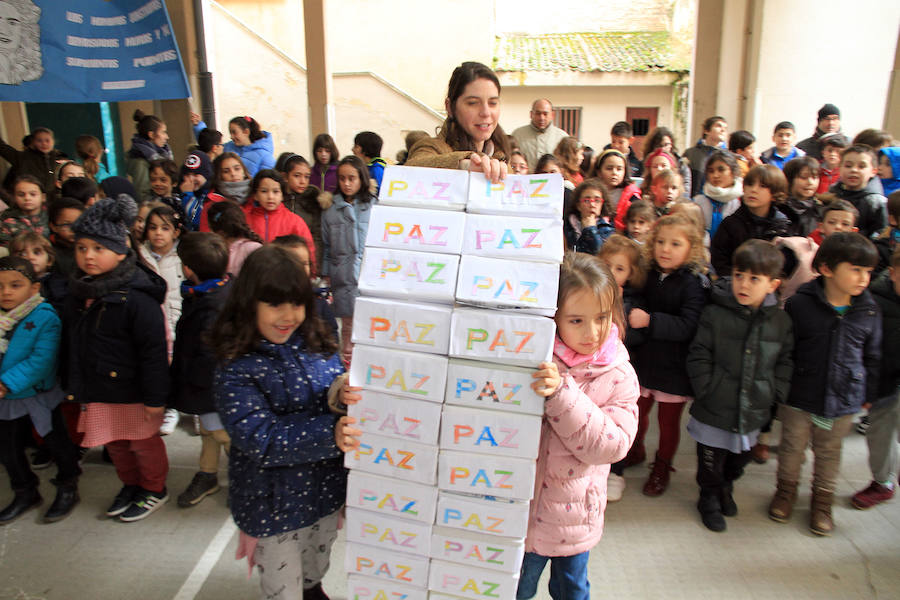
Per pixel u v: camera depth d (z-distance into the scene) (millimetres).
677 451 3369
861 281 2439
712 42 7043
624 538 2598
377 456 1478
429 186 1500
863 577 2357
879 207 3414
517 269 1396
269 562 1732
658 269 2926
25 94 4797
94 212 2461
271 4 12086
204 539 2607
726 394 2594
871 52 6906
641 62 11320
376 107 11078
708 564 2436
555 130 5840
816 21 6910
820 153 5391
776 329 2572
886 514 2752
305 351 1751
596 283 1599
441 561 1502
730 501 2764
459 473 1434
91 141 5465
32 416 2637
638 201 3520
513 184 1478
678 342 2791
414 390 1422
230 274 2746
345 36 12109
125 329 2510
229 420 1594
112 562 2451
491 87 1703
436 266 1430
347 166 4270
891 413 2684
